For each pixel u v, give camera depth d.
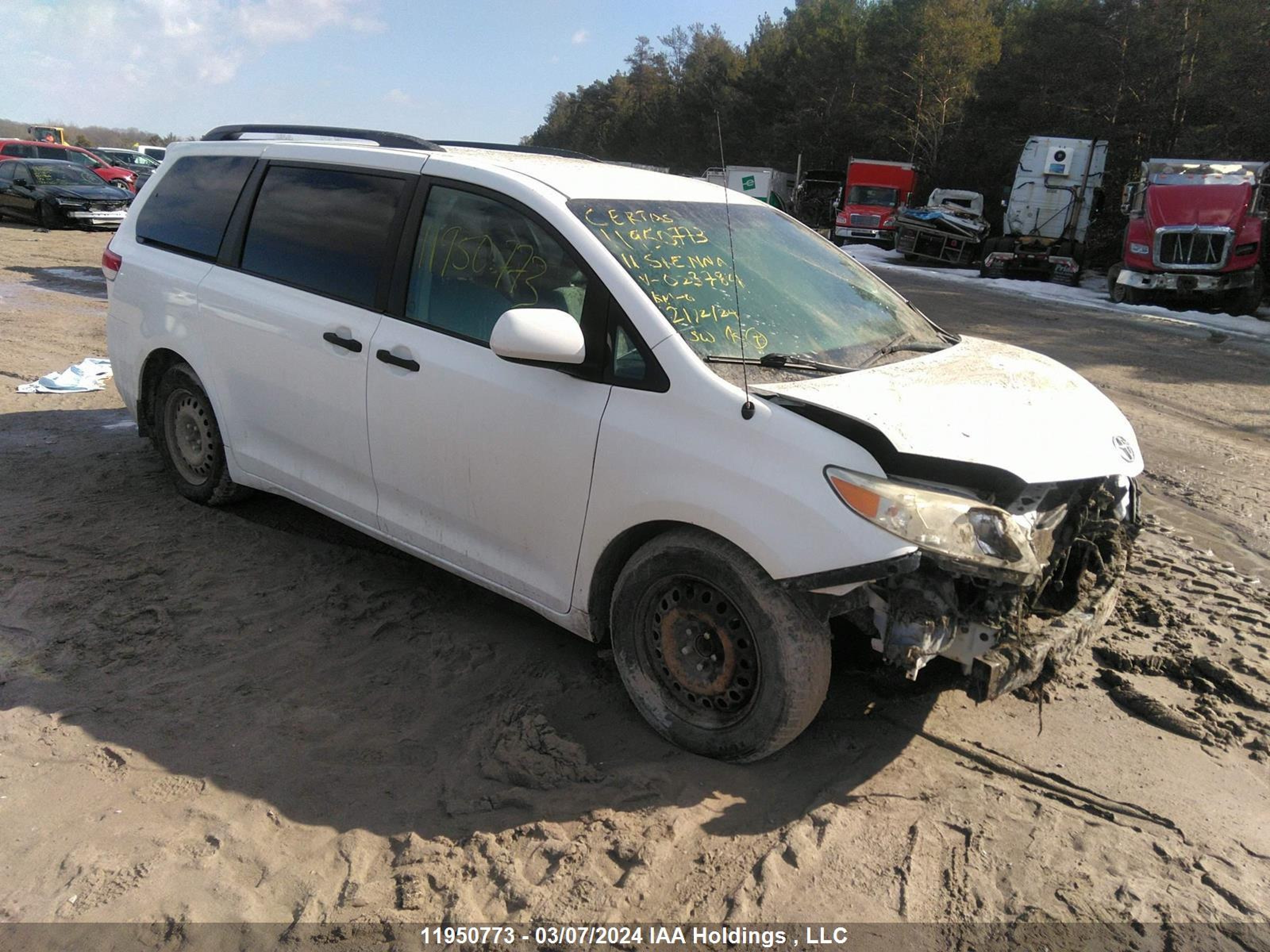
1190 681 3.81
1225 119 26.14
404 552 4.24
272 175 4.55
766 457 2.86
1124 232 25.36
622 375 3.19
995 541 2.76
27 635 3.79
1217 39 27.05
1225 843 2.89
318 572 4.48
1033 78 35.81
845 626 3.62
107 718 3.31
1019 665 2.86
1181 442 7.82
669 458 3.02
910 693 3.61
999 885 2.68
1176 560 5.11
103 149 34.34
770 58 60.25
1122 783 3.15
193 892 2.58
